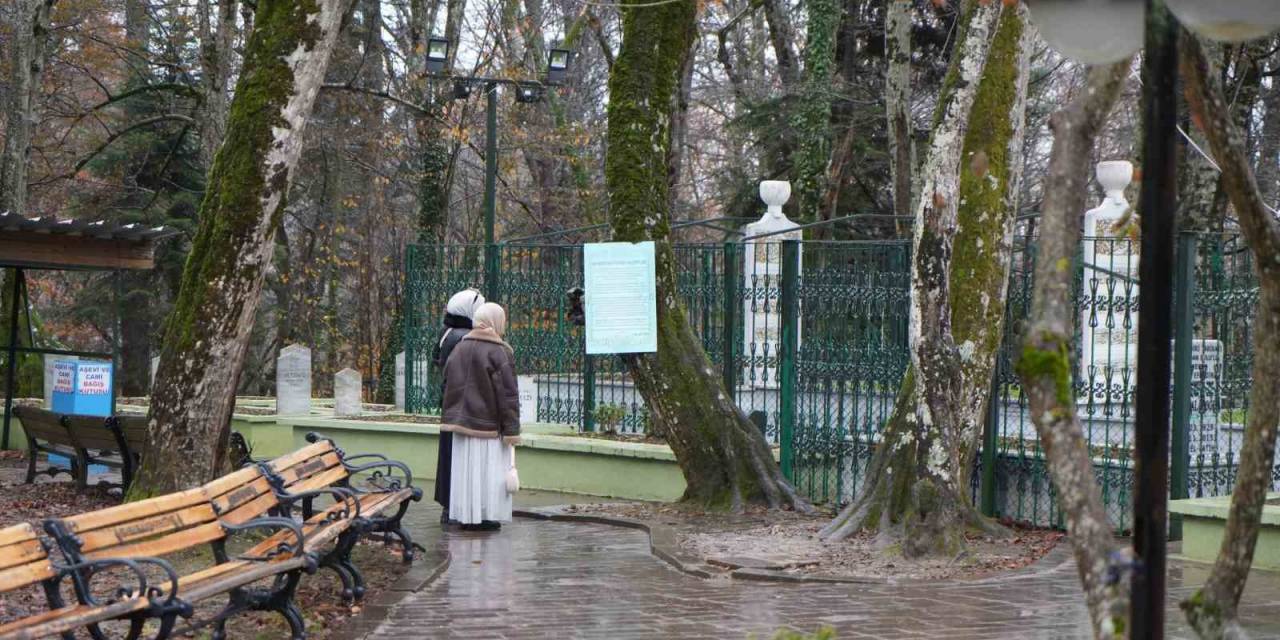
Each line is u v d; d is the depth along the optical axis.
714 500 12.99
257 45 10.10
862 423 13.50
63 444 13.72
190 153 33.72
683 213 38.19
